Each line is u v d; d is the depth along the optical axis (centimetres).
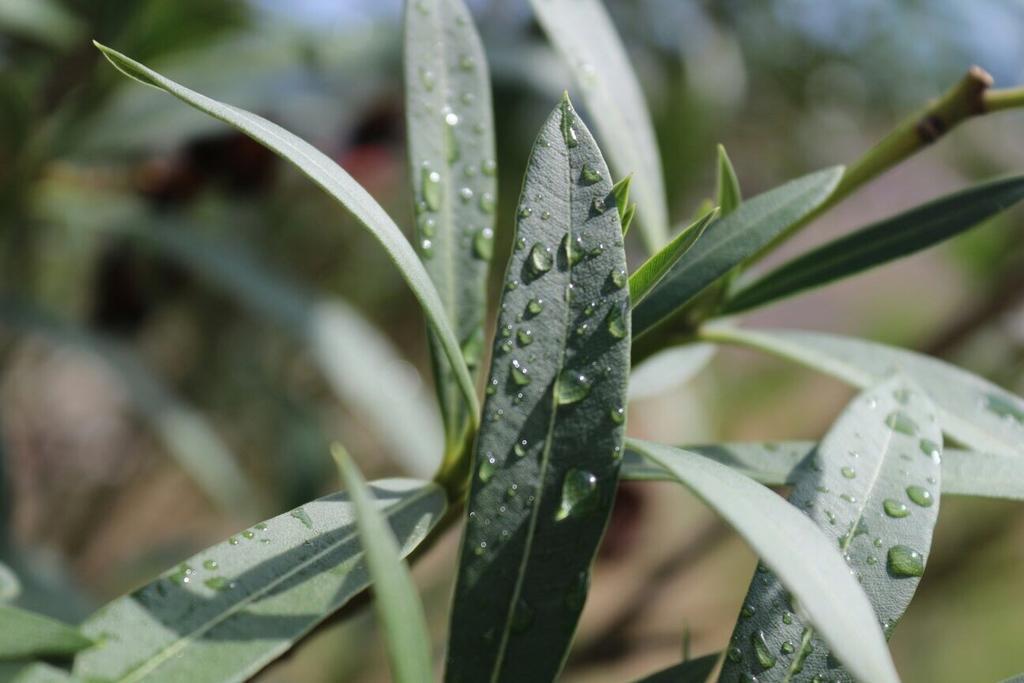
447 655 31
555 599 31
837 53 91
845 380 39
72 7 60
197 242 64
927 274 110
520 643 31
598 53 42
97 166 66
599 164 32
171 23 64
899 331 106
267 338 86
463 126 38
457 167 37
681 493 81
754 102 92
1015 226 86
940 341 78
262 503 80
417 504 34
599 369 32
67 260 82
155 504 102
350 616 37
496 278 82
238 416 84
